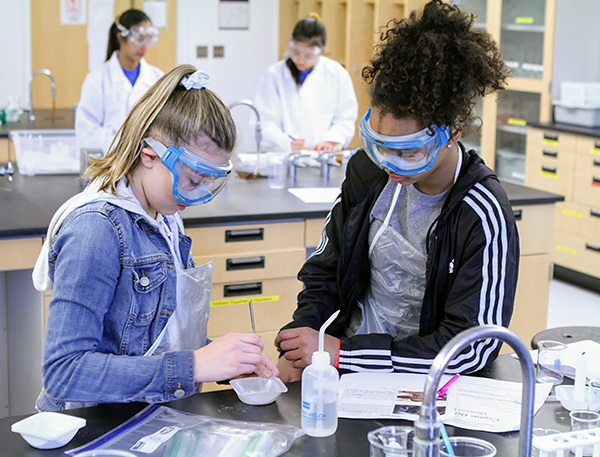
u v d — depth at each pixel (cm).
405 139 158
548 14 559
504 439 149
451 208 176
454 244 177
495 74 164
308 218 334
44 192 352
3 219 304
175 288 167
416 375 174
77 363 146
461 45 156
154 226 162
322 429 147
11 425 151
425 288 185
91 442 144
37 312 307
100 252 149
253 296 334
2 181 373
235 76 767
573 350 187
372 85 162
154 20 730
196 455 138
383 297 195
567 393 163
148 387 148
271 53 772
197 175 154
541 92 576
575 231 539
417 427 113
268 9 761
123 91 464
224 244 325
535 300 373
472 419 155
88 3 702
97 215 152
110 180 157
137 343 162
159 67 746
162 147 151
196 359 152
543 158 559
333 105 501
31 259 296
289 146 481
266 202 346
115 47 471
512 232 175
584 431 145
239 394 162
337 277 197
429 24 159
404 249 187
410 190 184
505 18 597
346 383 170
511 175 616
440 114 157
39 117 567
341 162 447
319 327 195
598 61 573
